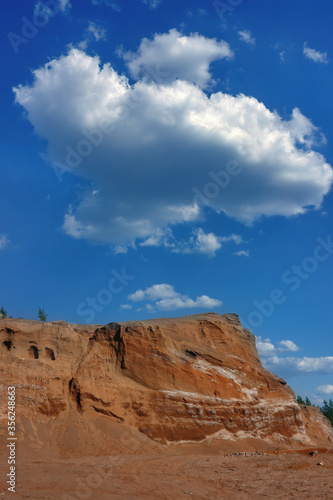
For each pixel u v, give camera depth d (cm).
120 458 3378
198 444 4334
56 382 4053
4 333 4184
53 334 4472
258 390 5359
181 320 5678
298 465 3064
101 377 4388
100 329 4959
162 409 4412
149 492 2158
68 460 3145
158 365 4750
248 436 4728
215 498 2053
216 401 4766
